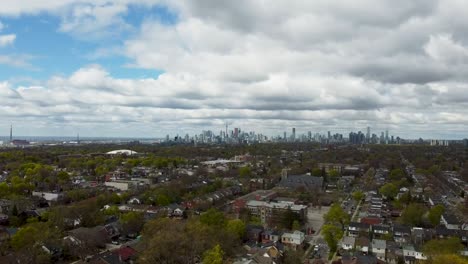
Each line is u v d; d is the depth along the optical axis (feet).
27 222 523.29
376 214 650.02
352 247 468.34
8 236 453.99
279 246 459.73
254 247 456.86
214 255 361.71
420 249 451.53
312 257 449.48
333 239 465.06
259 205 627.87
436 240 463.42
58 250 419.95
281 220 570.46
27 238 401.90
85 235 446.19
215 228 451.12
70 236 444.55
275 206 619.67
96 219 529.86
